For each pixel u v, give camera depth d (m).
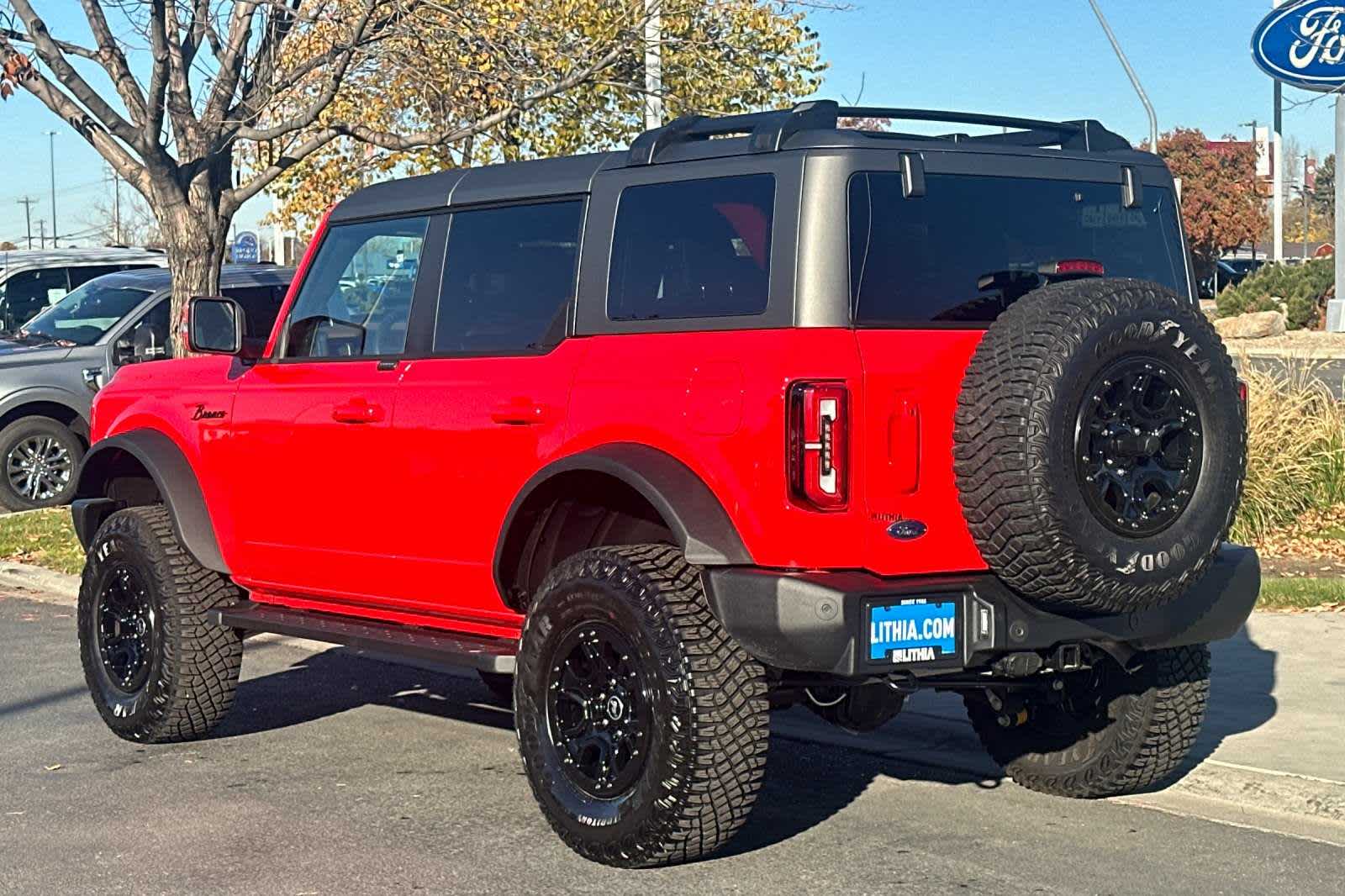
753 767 5.53
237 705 8.73
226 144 13.97
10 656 10.17
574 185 6.31
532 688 5.91
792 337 5.43
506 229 6.57
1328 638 9.27
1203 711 6.48
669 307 5.88
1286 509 13.11
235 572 7.62
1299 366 16.45
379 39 13.62
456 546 6.49
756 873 5.71
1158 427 5.36
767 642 5.33
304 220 24.19
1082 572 5.25
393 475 6.71
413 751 7.67
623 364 5.88
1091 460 5.24
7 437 16.33
